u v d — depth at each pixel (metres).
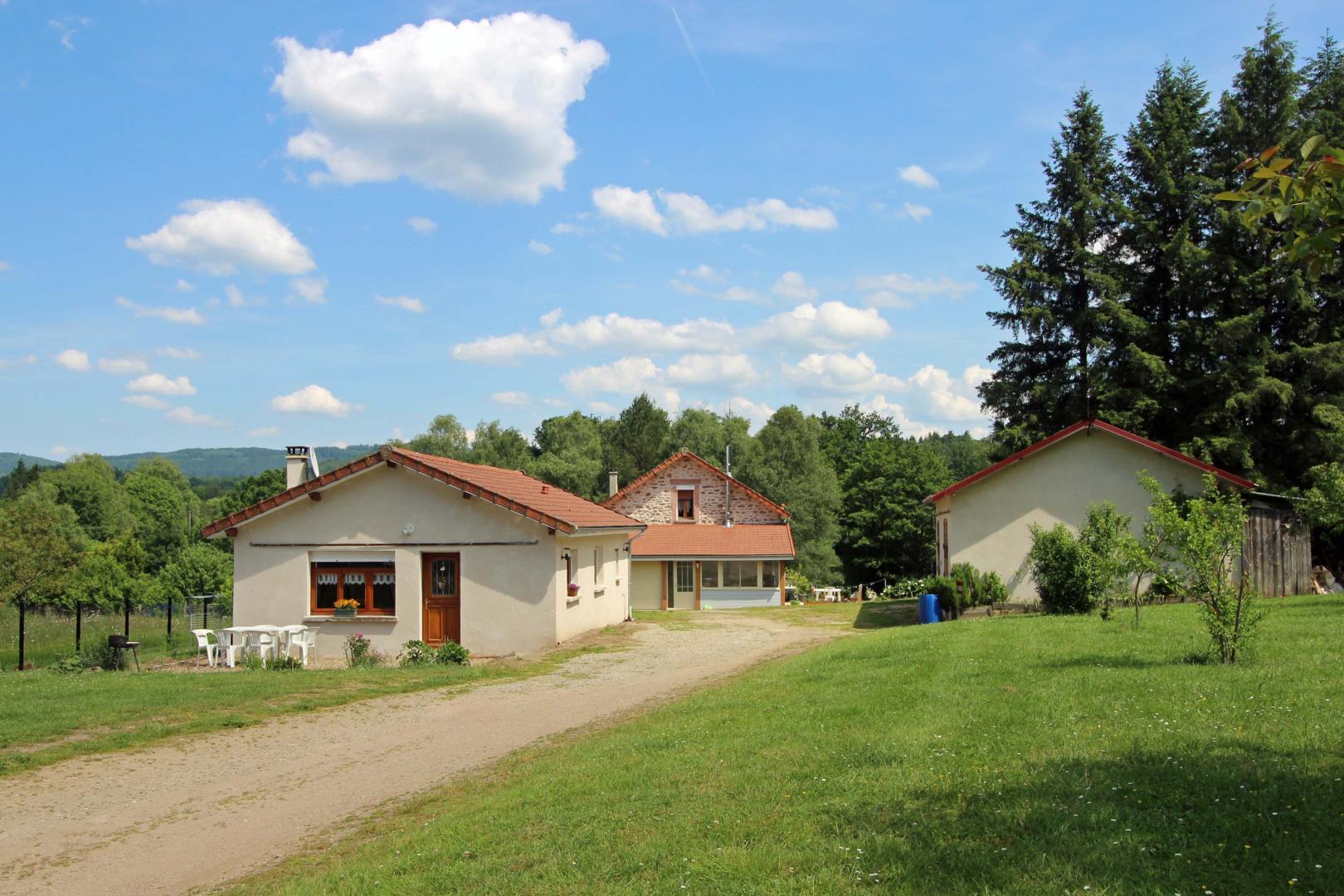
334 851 7.48
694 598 40.47
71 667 19.08
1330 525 21.97
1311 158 5.75
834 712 10.05
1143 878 4.75
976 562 25.53
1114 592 19.05
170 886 6.97
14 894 6.88
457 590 21.97
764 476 58.25
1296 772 6.23
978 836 5.55
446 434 72.81
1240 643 11.19
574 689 15.39
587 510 27.28
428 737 11.86
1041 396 36.12
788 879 5.18
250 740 11.82
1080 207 36.78
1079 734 7.80
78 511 80.06
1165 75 37.53
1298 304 30.95
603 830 6.59
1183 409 33.38
